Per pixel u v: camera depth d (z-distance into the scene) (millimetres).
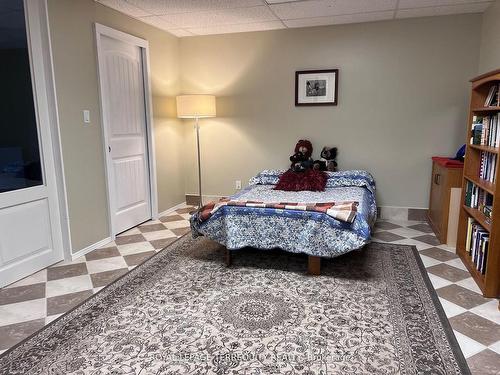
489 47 3592
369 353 1903
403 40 4074
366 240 2678
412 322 2178
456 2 3486
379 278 2768
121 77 3830
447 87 4043
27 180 2873
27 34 2764
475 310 2307
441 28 3949
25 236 2859
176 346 1977
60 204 3127
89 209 3416
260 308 2354
